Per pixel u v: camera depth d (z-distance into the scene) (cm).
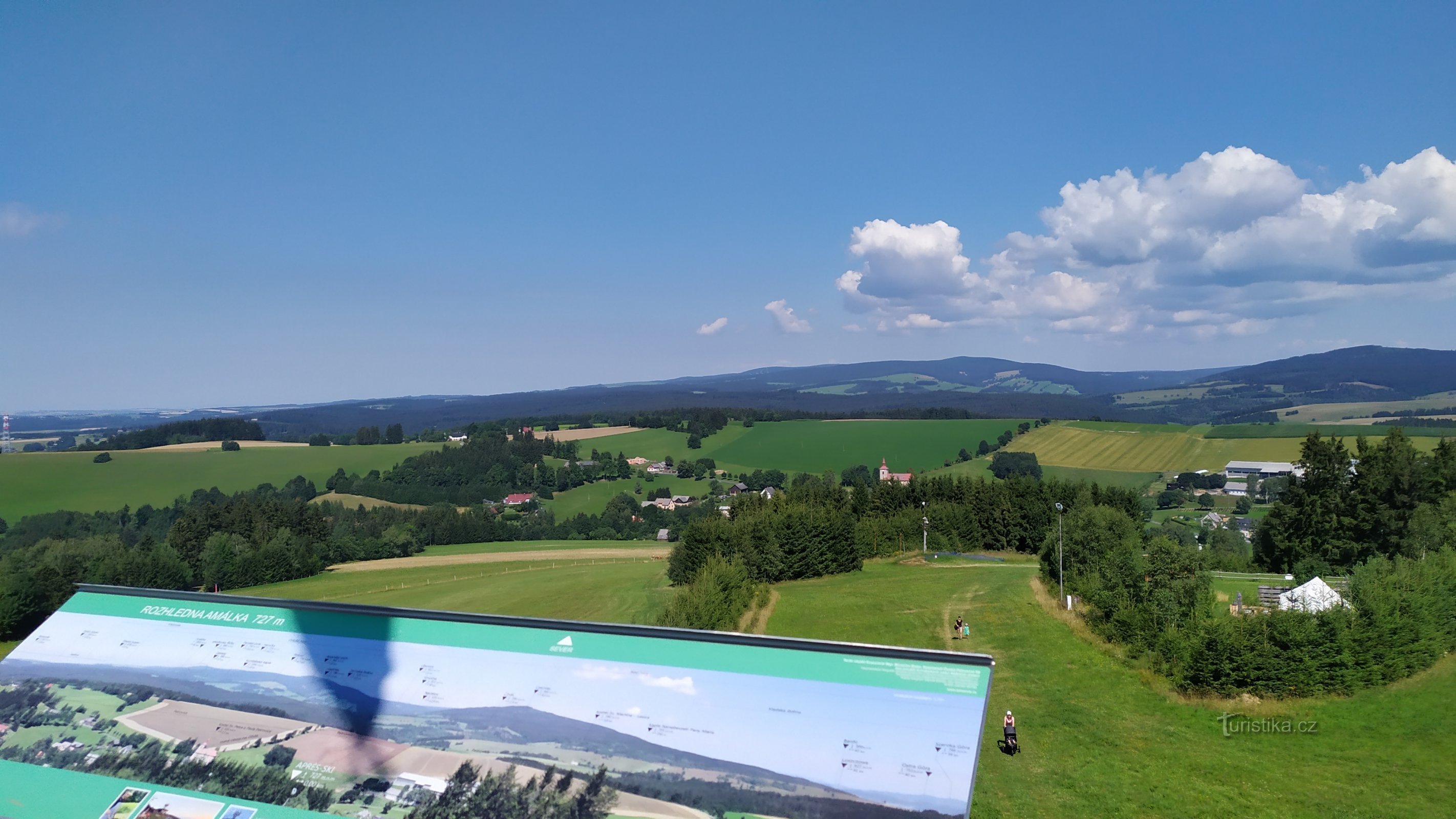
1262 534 7612
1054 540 6178
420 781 1496
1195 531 11600
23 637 6569
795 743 1455
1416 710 3309
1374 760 2947
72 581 8050
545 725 1550
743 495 10556
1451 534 5931
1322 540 6981
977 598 5894
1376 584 3912
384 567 10706
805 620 5581
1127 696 3681
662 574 8688
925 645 4788
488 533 14038
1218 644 3566
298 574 9950
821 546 7831
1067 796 2748
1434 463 7025
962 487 10825
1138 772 2920
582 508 16750
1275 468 15188
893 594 6369
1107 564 4931
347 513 13750
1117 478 15850
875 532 9138
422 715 1608
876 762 1412
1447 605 3897
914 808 1348
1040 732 3297
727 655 1622
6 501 13862
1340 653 3491
